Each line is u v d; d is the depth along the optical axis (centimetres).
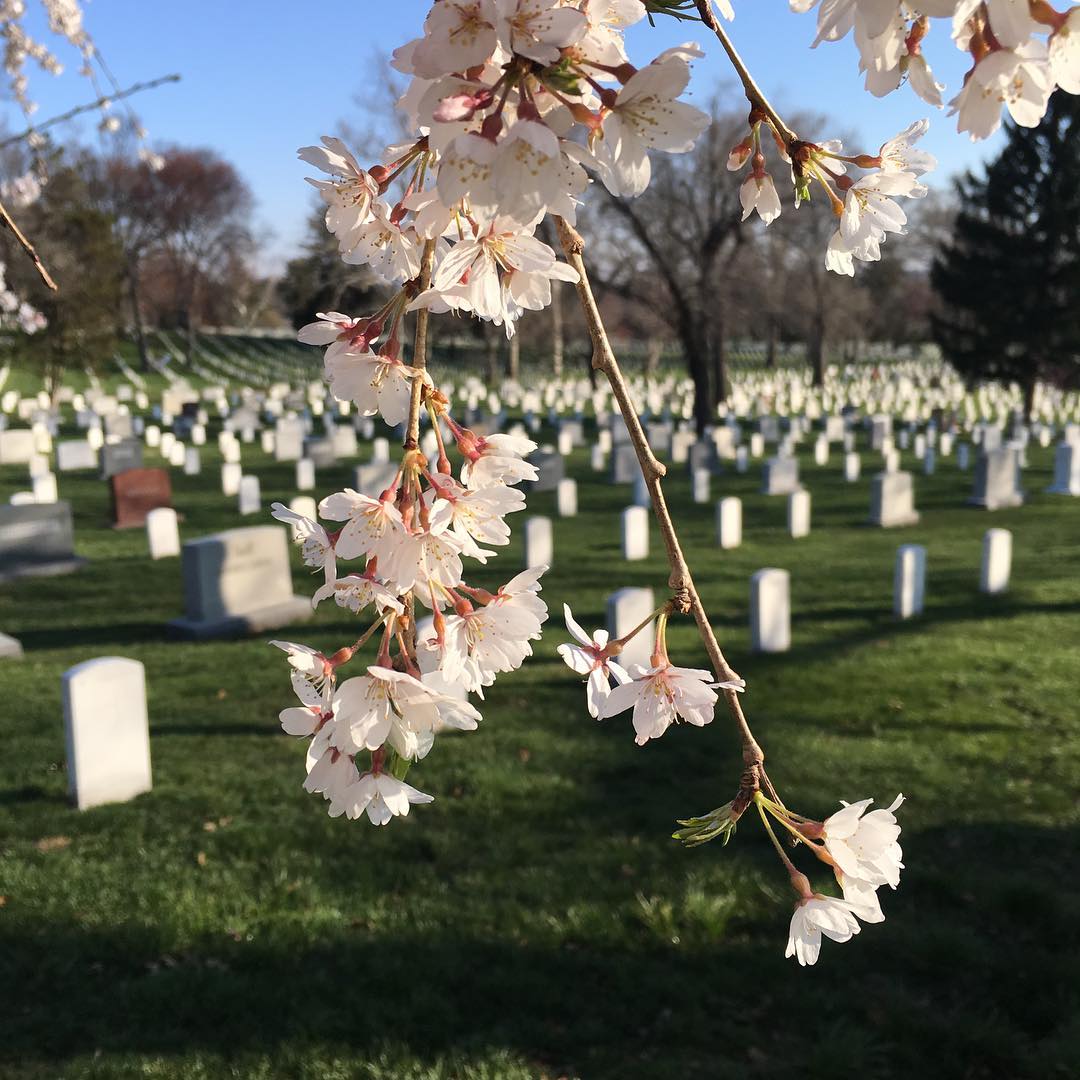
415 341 98
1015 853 651
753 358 9050
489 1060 458
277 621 1240
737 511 1767
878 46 79
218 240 6944
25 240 207
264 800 736
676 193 3234
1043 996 504
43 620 1300
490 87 78
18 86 855
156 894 590
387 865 635
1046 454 2972
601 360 98
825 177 110
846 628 1222
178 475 2620
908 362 8519
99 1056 455
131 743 745
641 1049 472
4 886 601
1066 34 72
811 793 741
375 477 2145
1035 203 4384
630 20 96
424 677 98
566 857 646
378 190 102
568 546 1761
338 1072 449
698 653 1108
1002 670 1030
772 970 526
